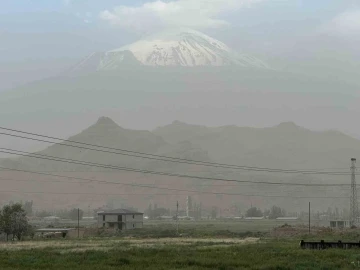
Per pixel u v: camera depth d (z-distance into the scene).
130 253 92.31
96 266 72.12
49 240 159.25
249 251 98.44
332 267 73.19
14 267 71.31
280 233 196.12
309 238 164.00
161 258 83.44
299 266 73.75
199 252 95.50
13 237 168.38
